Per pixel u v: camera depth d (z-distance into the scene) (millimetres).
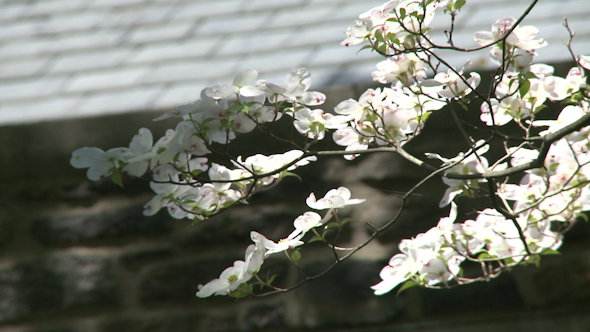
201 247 6555
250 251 5957
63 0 8609
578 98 5980
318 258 6523
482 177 5898
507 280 6488
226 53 6773
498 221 6066
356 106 5957
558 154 6004
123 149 5887
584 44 6430
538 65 5984
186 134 5887
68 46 7480
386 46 5914
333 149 6484
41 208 6578
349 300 6500
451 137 6461
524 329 6484
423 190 6488
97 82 6668
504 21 5891
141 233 6566
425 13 5898
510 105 5973
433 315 6496
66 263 6574
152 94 6570
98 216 6570
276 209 6535
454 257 6090
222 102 5879
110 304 6562
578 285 6469
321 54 6609
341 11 7172
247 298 6543
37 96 6641
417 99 5965
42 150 6527
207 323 6543
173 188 5961
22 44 7676
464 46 6504
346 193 5973
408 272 6031
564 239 6477
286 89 5879
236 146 6473
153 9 8070
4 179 6555
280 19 7270
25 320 6570
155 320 6555
